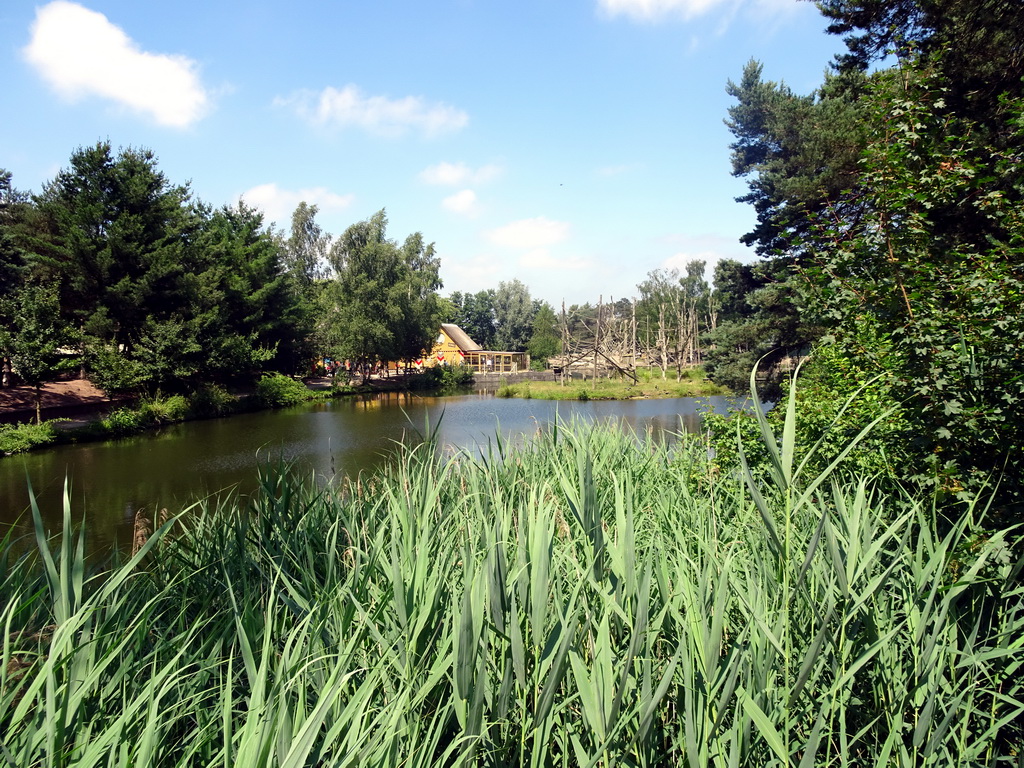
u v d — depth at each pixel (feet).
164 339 90.17
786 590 6.81
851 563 7.15
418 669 7.19
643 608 6.26
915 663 7.05
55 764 5.52
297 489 15.94
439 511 11.35
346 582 8.67
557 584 7.96
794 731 7.22
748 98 62.59
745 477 6.68
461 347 231.91
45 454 58.75
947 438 11.32
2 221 97.60
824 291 14.23
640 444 21.70
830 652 7.39
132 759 5.76
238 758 4.93
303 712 5.87
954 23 26.55
